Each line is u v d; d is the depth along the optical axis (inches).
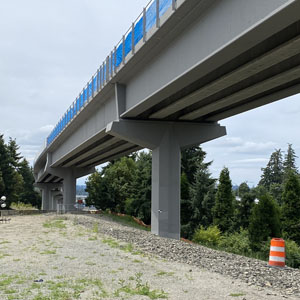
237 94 722.8
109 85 990.4
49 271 428.5
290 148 3737.7
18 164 4232.3
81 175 2490.2
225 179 1647.4
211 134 1031.6
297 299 316.8
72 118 1459.2
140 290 332.2
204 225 1779.0
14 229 1056.8
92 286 352.5
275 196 2593.5
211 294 323.6
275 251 489.7
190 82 646.5
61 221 1322.6
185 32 609.6
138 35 756.0
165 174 982.4
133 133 968.3
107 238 765.9
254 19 430.0
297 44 468.8
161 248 636.7
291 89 724.0
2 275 406.3
